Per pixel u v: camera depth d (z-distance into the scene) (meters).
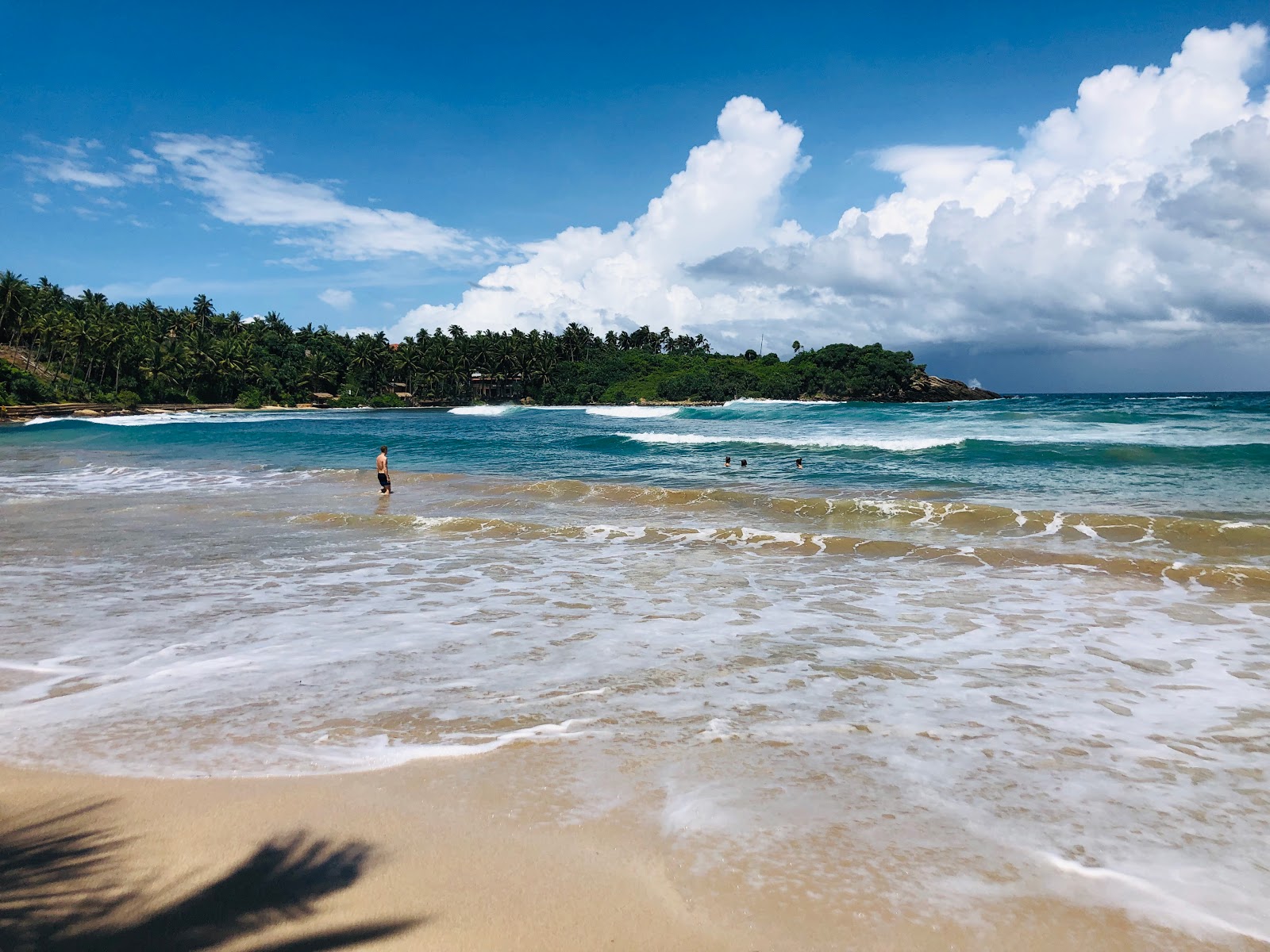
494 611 8.50
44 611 8.42
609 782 4.35
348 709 5.50
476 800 4.12
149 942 2.92
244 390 119.56
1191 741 4.98
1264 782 4.38
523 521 15.06
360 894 3.28
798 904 3.23
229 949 2.89
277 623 7.95
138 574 10.43
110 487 20.62
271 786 4.27
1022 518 14.16
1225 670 6.50
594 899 3.26
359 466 26.64
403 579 10.16
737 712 5.48
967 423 43.69
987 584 9.84
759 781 4.38
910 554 11.65
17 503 17.27
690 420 60.69
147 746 4.83
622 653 6.94
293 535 13.51
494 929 3.06
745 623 8.02
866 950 2.96
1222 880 3.42
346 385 138.25
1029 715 5.44
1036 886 3.37
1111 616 8.27
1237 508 15.24
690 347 178.88
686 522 14.96
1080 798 4.20
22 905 3.15
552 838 3.75
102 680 6.15
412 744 4.88
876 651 7.02
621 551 12.17
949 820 3.95
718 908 3.21
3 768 4.52
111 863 3.49
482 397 150.50
